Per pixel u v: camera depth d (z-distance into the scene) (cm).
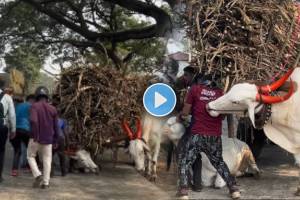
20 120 1052
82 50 2292
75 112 1069
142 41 2384
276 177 1007
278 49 829
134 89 1109
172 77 1016
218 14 817
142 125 1035
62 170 1062
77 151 1088
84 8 2450
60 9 2353
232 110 769
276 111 782
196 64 828
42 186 929
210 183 897
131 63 2434
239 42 825
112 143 1112
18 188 931
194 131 771
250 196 820
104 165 1218
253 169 977
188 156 771
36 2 2114
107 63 1123
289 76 782
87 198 855
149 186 962
